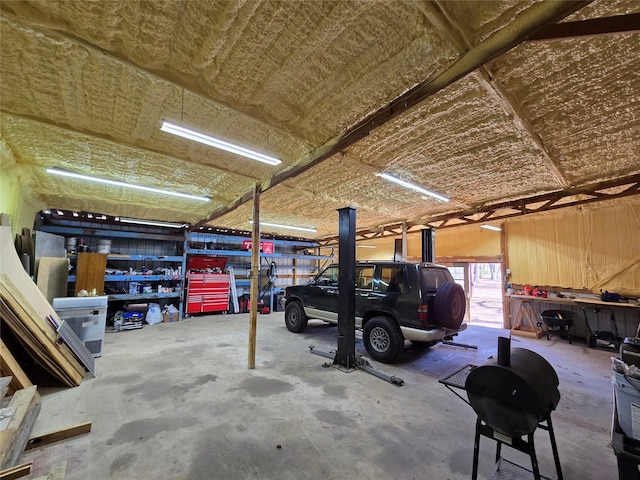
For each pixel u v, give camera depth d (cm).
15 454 184
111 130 281
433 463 199
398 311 414
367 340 442
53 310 382
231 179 433
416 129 273
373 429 241
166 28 162
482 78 197
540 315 613
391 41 172
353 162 352
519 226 701
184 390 316
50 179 430
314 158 313
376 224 796
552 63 186
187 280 820
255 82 209
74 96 226
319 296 570
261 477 184
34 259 481
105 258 648
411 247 930
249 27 161
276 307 1002
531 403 154
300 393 311
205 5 147
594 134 276
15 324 291
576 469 194
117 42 172
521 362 174
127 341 539
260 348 492
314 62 189
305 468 193
